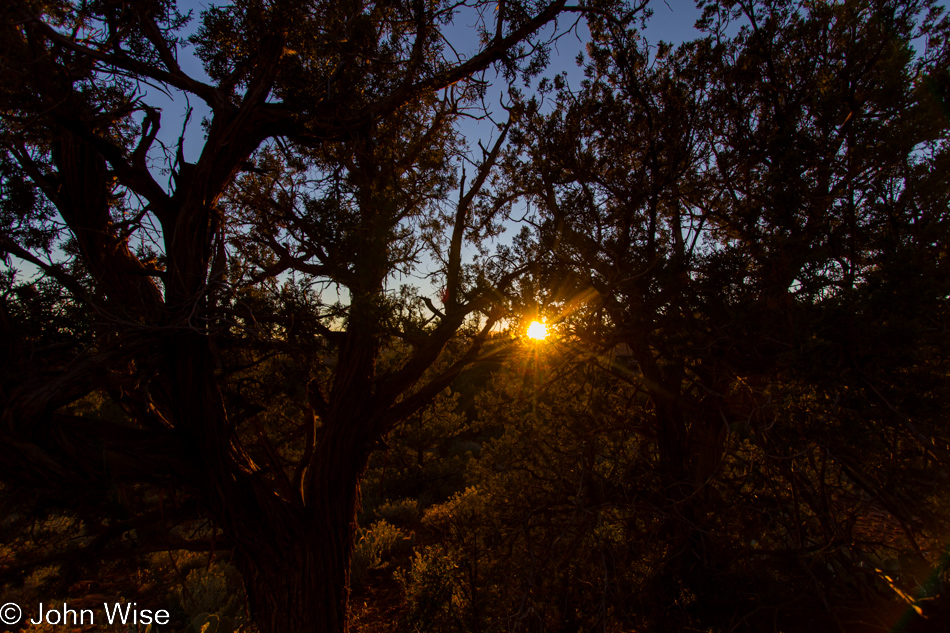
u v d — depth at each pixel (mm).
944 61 4258
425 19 6012
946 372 3303
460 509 6602
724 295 4125
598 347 5203
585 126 5895
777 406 3635
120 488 4426
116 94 4840
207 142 4965
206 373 4898
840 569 4691
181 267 4652
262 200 6609
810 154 3787
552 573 4871
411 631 7109
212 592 9609
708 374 5004
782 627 4129
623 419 6168
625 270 4844
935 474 3449
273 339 4684
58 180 5008
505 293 5707
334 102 5723
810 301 3629
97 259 4875
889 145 3631
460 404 16234
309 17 5160
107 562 4789
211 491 4938
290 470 8156
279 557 5461
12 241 4004
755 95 5383
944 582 3971
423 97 6676
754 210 3973
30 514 4109
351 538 6172
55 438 3816
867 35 4398
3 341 3686
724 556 4727
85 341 4039
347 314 4828
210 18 5129
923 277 3135
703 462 5359
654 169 5238
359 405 6211
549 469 5805
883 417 3285
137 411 5266
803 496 4195
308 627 5402
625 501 5000
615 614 4520
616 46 5633
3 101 3875
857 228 3926
